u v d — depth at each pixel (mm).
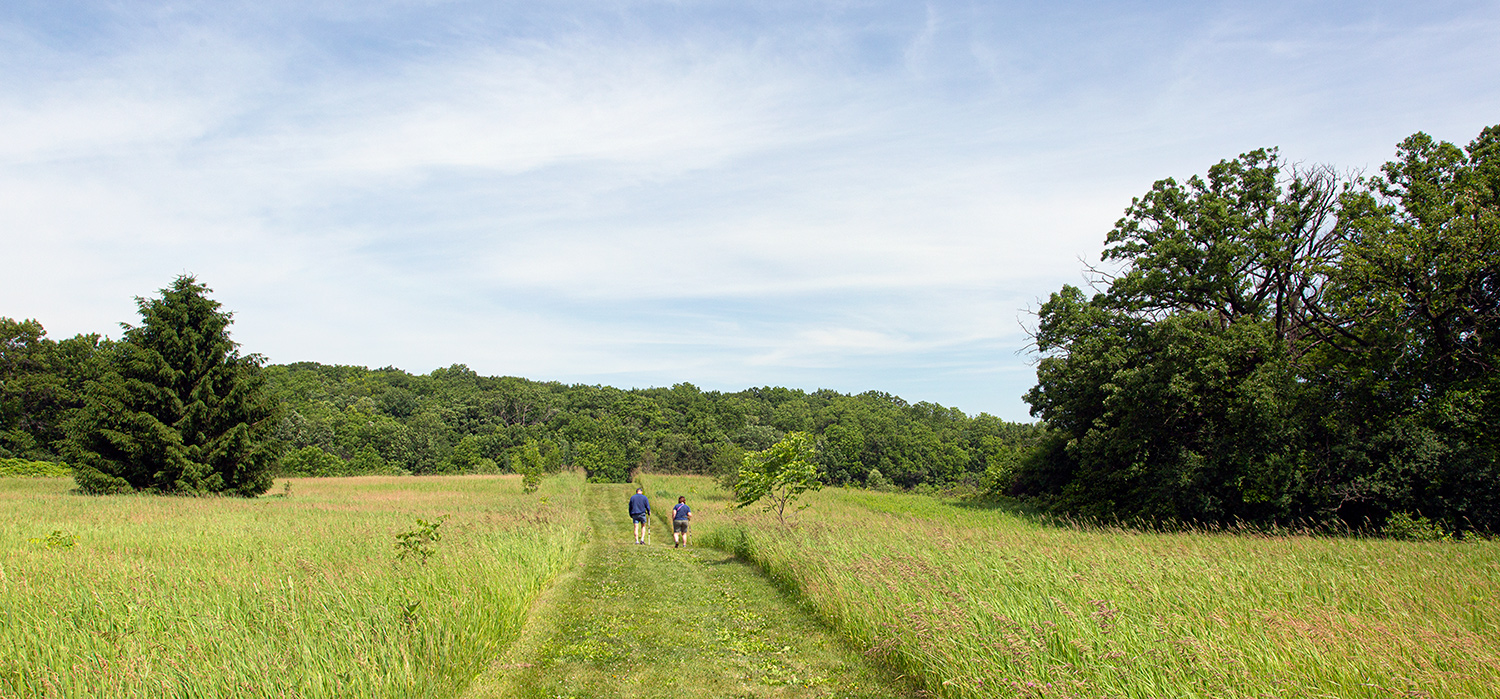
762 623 8453
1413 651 4941
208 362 33875
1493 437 19938
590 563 13312
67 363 55438
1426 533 18047
